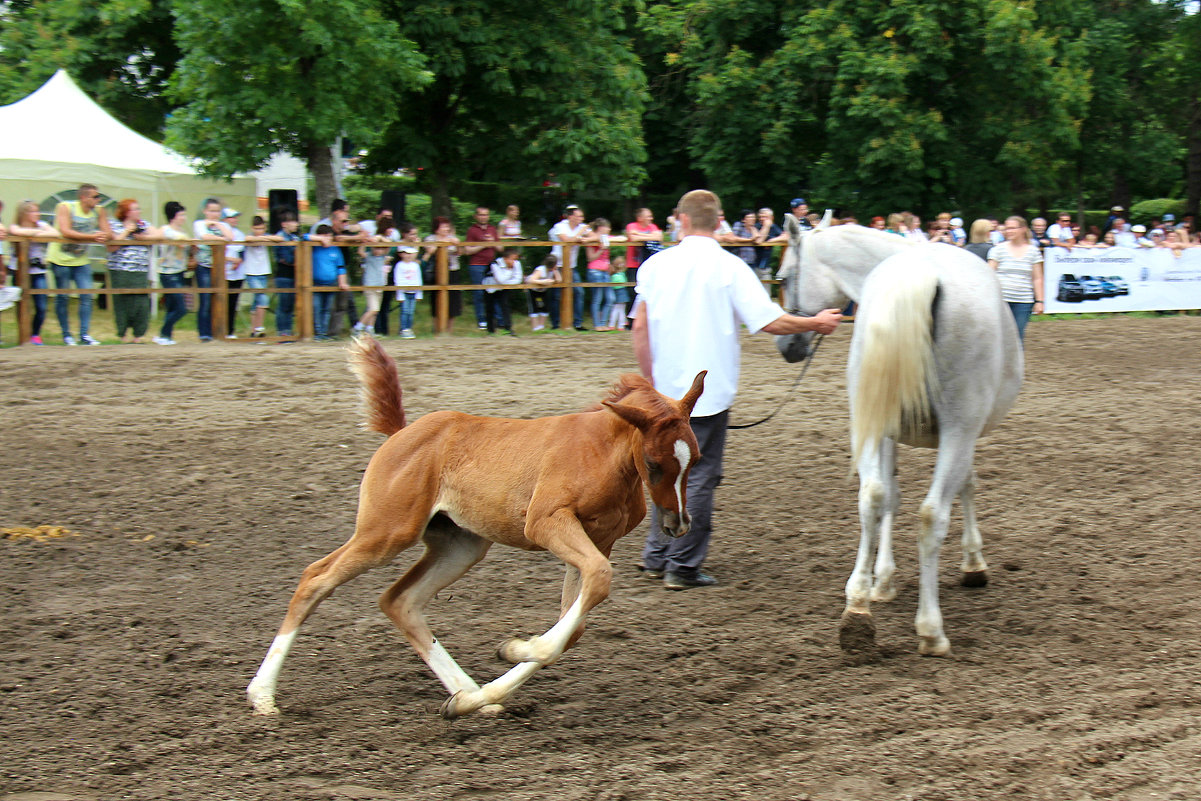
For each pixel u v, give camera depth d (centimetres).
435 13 1703
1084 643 482
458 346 1320
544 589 556
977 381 458
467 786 347
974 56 2064
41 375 1053
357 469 766
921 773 351
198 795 341
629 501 410
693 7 2188
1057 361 1313
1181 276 1841
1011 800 333
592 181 1888
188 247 1291
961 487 522
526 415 926
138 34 2070
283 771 359
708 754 373
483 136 1936
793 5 2169
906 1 1972
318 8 1484
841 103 2034
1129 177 2989
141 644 475
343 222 1362
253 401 971
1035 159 2127
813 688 435
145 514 660
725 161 2200
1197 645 474
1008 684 434
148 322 1298
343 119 1552
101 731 390
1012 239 1091
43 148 1505
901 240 570
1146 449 855
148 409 927
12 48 2086
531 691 434
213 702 417
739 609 530
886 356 442
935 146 2066
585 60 1859
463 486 413
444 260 1413
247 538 625
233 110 1537
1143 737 373
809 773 354
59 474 732
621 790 342
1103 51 2675
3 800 336
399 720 405
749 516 687
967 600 545
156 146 1645
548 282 1473
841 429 920
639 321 545
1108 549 621
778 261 1700
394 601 433
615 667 458
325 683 439
